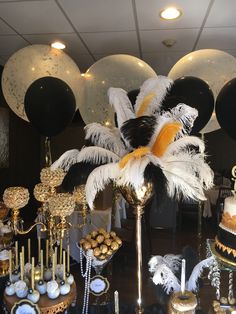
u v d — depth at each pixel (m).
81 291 2.03
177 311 1.08
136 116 1.14
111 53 3.04
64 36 2.57
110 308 1.32
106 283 1.33
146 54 3.08
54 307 1.15
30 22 2.27
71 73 2.24
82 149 1.12
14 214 1.34
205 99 1.60
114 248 1.25
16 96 2.20
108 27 2.37
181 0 1.92
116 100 1.16
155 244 3.70
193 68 2.02
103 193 2.70
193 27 2.38
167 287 1.30
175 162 1.06
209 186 1.10
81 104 2.24
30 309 1.09
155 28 2.39
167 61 3.29
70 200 1.25
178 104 1.11
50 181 1.35
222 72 2.00
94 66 2.16
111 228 2.89
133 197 1.11
